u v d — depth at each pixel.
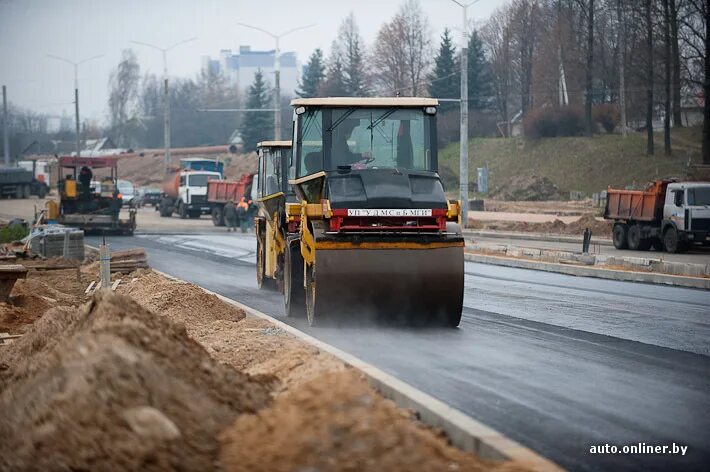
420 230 33.25
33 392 16.97
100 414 15.36
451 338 31.09
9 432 15.91
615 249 85.19
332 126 35.25
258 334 29.52
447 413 17.55
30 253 63.91
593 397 21.72
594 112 179.75
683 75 161.62
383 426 15.70
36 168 199.25
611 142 167.62
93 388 15.85
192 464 14.78
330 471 14.29
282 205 44.03
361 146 35.34
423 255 32.69
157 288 40.12
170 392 16.62
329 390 16.81
